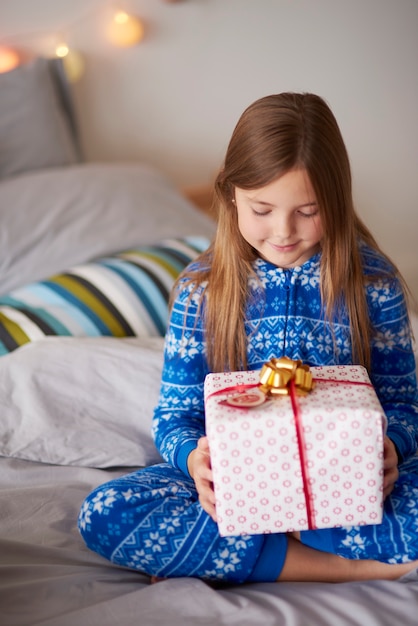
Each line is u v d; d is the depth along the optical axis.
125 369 1.37
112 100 2.51
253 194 0.96
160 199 2.13
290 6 2.52
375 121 2.71
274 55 2.57
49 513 1.13
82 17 2.40
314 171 0.94
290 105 0.96
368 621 0.86
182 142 2.62
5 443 1.25
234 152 0.99
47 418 1.28
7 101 2.25
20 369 1.35
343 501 0.88
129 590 0.98
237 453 0.86
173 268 1.75
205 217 2.18
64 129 2.36
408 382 1.12
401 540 0.95
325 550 0.98
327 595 0.93
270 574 0.98
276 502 0.88
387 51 2.63
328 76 2.63
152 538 0.97
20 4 2.34
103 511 0.99
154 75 2.52
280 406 0.86
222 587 1.01
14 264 1.82
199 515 0.98
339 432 0.85
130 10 2.42
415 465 1.04
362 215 2.83
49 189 2.03
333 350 1.10
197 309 1.12
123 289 1.65
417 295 2.75
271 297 1.10
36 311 1.59
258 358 1.11
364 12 2.57
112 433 1.28
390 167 2.79
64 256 1.84
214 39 2.51
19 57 2.40
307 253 1.10
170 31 2.47
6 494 1.16
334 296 1.07
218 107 2.60
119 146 2.57
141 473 1.08
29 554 1.02
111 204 2.02
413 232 2.90
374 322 1.10
